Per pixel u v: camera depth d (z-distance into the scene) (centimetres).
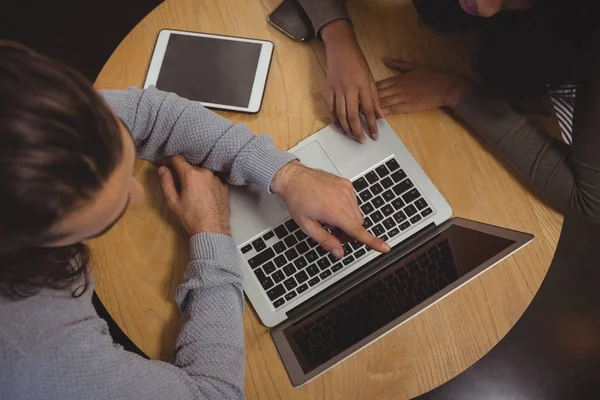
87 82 48
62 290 64
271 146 85
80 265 70
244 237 85
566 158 86
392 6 99
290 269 84
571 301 142
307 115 92
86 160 45
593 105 78
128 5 160
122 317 82
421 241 86
